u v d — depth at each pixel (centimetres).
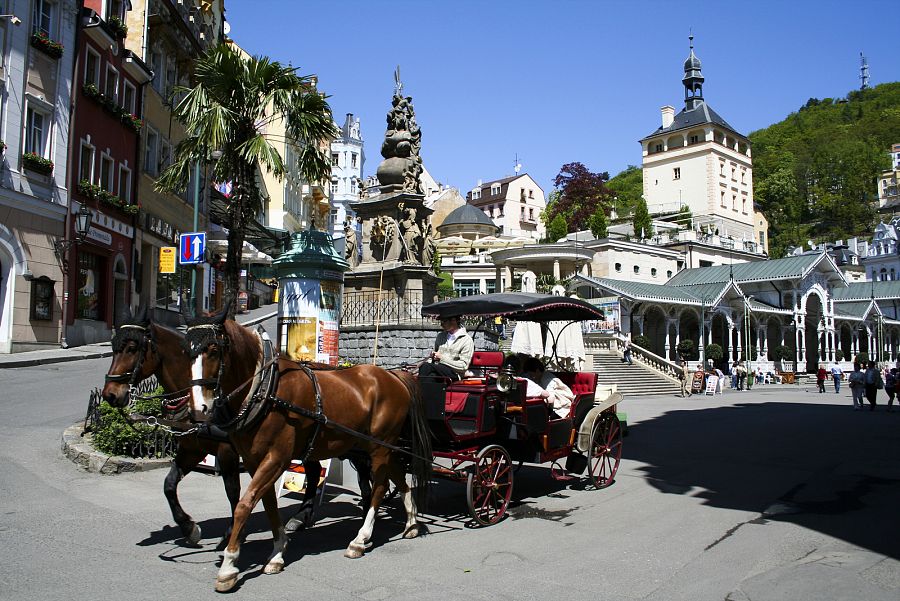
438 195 9050
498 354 945
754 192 11462
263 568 593
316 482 752
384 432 688
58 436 1127
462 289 5791
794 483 1032
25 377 1781
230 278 1528
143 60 3203
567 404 981
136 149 3091
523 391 855
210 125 1416
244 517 554
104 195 2712
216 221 4497
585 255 4419
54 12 2444
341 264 1364
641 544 694
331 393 650
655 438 1591
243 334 606
